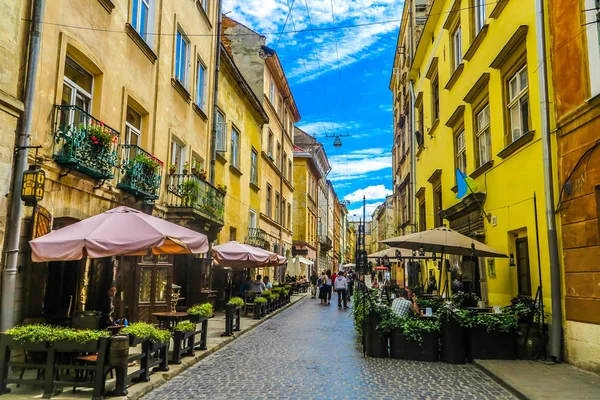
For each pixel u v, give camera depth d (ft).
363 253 62.95
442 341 30.45
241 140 78.59
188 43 54.90
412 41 82.69
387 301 39.42
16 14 25.04
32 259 23.22
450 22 55.62
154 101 44.50
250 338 40.57
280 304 73.05
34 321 25.89
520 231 35.76
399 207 107.45
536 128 32.30
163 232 26.12
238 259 55.88
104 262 34.96
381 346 31.63
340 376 25.61
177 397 21.07
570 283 27.96
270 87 102.63
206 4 61.98
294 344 37.14
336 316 61.82
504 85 38.86
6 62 24.23
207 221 51.49
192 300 52.29
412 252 56.59
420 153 74.74
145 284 40.27
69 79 31.60
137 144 42.60
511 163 36.63
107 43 35.12
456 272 51.93
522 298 32.45
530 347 29.73
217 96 63.21
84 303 32.19
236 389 22.50
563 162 28.91
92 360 20.10
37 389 20.83
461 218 50.03
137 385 21.99
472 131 46.62
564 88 29.04
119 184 35.81
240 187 77.77
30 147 24.76
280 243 112.78
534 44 32.83
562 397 20.39
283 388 22.72
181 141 51.93
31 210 25.79
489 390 22.84
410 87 82.02
